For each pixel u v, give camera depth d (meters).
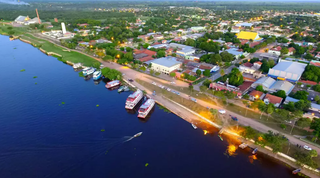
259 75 197.00
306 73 189.25
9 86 187.75
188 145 116.19
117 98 167.75
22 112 146.38
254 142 115.56
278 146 105.31
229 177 96.50
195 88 178.25
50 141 117.19
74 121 136.62
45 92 177.38
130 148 113.50
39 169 98.69
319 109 133.75
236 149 113.19
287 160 104.94
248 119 134.88
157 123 135.62
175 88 179.00
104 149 112.50
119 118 141.00
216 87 172.00
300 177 96.50
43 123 133.88
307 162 96.56
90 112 147.62
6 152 108.44
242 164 103.75
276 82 180.25
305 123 119.00
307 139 115.38
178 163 103.94
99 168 100.12
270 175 97.69
